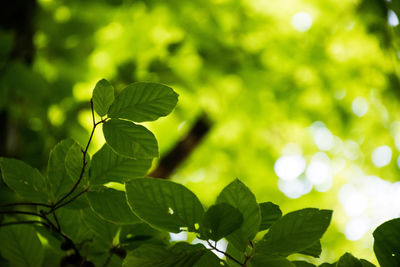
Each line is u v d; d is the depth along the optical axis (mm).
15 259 1453
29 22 3074
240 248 1366
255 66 4695
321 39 5199
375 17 3156
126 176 1419
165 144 4781
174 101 1382
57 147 1432
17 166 1429
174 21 4441
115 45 4367
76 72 3559
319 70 5273
